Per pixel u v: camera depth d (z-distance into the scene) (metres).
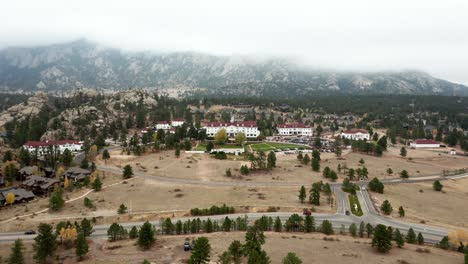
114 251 89.00
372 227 101.38
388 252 87.44
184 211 122.06
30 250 93.69
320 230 104.19
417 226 110.19
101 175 167.88
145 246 90.06
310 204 128.62
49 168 177.38
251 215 117.75
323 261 79.56
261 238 81.62
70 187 150.75
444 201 140.62
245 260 79.94
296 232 103.19
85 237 98.19
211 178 163.38
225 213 120.00
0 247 95.94
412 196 145.12
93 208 126.00
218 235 98.19
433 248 92.81
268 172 174.88
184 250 87.38
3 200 134.25
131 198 136.25
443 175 184.75
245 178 163.62
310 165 191.00
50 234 86.38
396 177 176.75
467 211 129.00
